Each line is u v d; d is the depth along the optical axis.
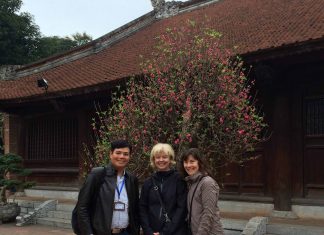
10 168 13.43
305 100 9.77
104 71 13.20
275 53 8.70
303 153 9.72
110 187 4.93
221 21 13.78
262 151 10.30
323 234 8.13
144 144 6.89
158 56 8.87
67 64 16.42
